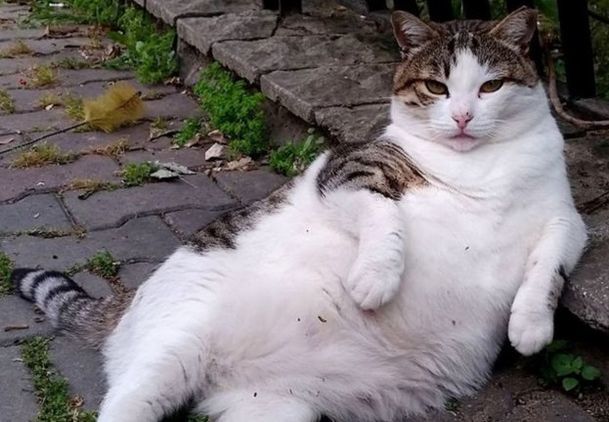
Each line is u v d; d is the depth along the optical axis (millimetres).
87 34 2355
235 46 1818
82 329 1184
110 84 1979
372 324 1072
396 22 1175
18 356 1153
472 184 1090
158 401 1037
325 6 2068
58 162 1610
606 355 1114
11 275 1273
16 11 2602
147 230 1420
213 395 1063
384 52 1792
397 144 1137
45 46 2240
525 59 1135
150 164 1580
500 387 1108
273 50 1796
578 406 1085
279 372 1061
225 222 1176
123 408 1022
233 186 1553
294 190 1175
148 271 1321
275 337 1061
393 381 1071
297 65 1734
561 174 1131
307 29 1912
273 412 1045
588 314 1089
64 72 2051
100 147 1668
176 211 1472
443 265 1075
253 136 1661
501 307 1092
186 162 1631
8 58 2146
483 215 1090
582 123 1449
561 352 1118
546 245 1094
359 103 1582
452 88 1108
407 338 1074
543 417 1071
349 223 1105
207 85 1799
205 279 1114
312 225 1130
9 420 1062
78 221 1436
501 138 1107
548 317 1063
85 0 2463
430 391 1089
